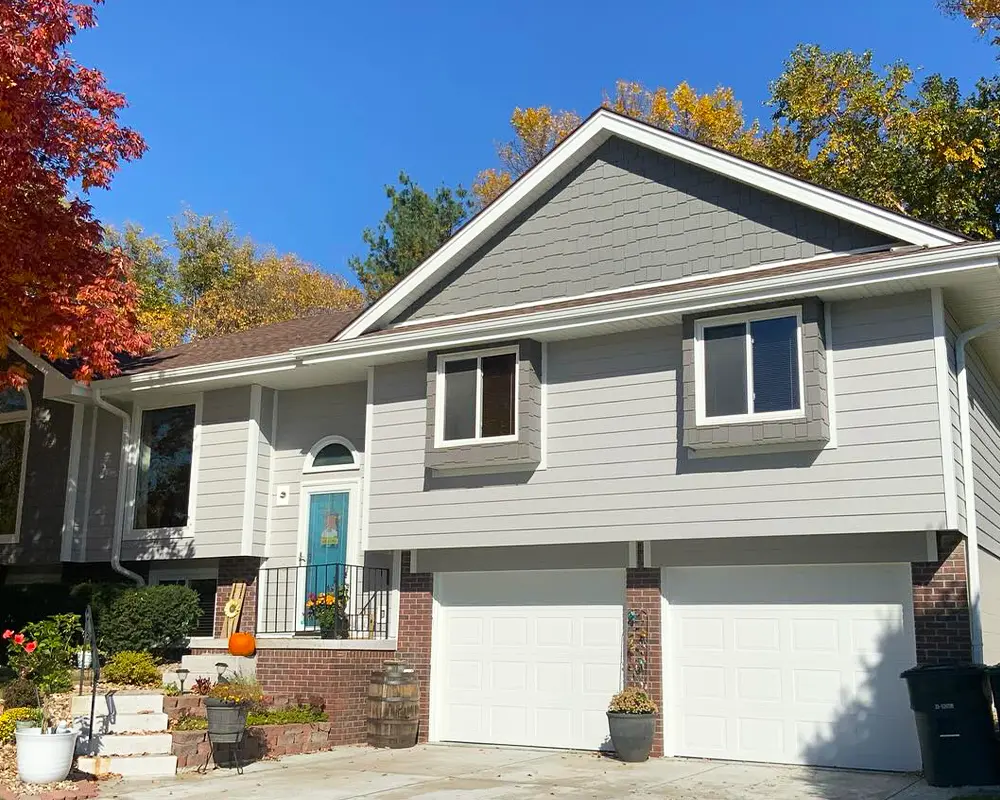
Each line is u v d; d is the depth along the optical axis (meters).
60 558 18.25
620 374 14.01
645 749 13.04
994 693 10.71
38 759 10.69
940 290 12.04
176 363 18.55
